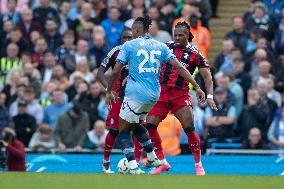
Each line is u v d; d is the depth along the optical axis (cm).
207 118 4628
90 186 2836
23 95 4850
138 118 3300
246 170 4091
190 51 3562
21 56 5384
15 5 5866
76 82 5003
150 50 3272
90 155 4103
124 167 3406
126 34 3603
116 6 5634
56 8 5956
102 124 4538
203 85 4781
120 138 3512
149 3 5828
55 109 4881
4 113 4731
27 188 2803
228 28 5912
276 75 5144
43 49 5372
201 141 4325
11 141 3944
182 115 3525
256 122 4681
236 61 5153
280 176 3150
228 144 4469
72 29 5581
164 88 3544
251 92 4772
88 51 5347
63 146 4503
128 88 3275
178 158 4028
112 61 3559
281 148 4628
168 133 4228
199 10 5656
